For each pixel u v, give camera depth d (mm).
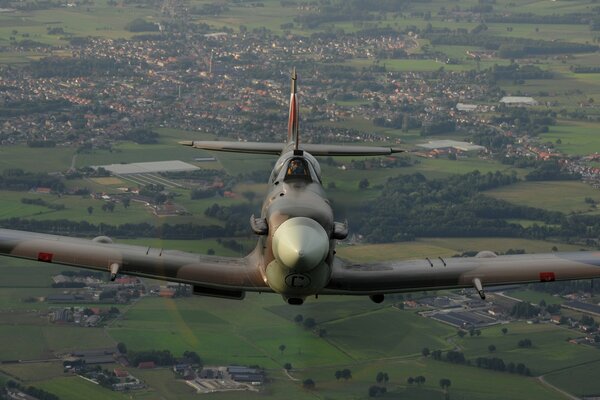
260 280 59875
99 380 195000
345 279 60625
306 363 175500
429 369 188750
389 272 61156
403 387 177250
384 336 179500
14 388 194250
